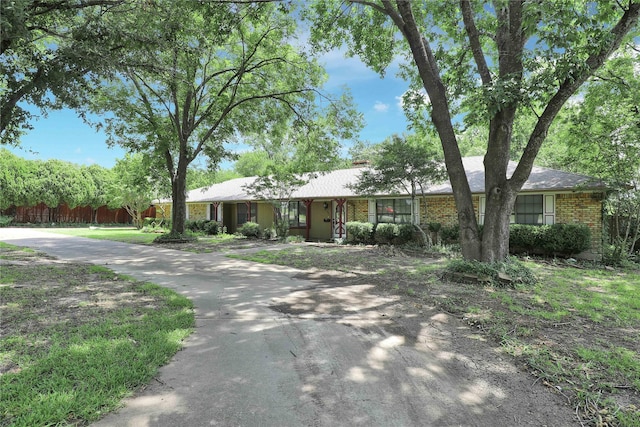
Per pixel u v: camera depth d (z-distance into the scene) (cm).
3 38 618
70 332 399
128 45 803
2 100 762
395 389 293
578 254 1102
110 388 279
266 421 244
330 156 1591
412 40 768
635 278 789
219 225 2108
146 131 1514
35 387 275
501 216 732
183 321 450
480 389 295
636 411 261
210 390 286
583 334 423
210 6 782
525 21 580
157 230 2372
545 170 1297
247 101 1579
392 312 511
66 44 778
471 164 1563
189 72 1305
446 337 415
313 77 1488
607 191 1063
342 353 367
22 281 671
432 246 1244
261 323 460
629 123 985
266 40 1395
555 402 276
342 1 893
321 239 1864
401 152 1206
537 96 635
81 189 3228
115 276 750
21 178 2920
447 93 941
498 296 595
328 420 247
